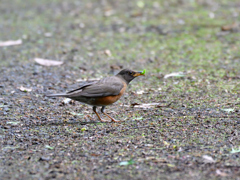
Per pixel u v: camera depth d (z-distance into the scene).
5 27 20.98
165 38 18.22
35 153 7.86
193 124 9.23
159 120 9.67
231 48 16.31
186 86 12.52
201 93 11.73
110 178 6.69
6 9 24.98
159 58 15.73
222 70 13.89
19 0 27.36
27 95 12.04
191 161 7.25
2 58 16.09
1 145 8.34
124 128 9.25
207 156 7.38
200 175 6.69
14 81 13.38
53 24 21.34
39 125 9.60
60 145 8.26
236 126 8.95
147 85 12.88
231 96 11.29
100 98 9.62
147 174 6.79
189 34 18.50
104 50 17.02
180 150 7.77
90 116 10.37
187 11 22.19
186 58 15.52
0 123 9.70
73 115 10.43
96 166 7.18
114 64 15.23
